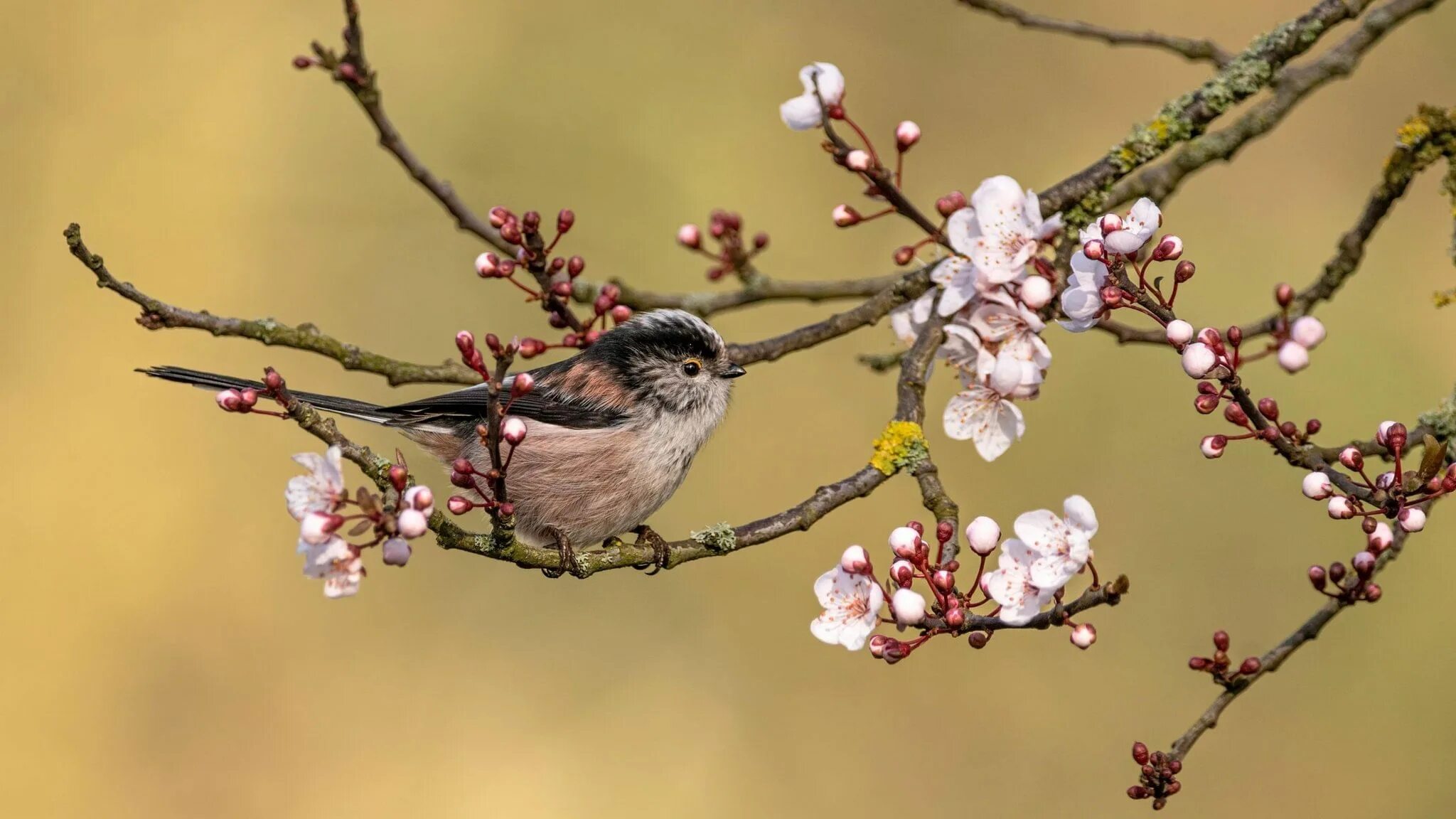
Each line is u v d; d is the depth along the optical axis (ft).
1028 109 42.42
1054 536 17.97
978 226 20.18
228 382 25.71
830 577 18.78
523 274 42.52
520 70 43.86
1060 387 39.70
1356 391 37.11
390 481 18.51
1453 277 38.04
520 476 27.07
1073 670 36.68
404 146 27.07
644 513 28.30
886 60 43.29
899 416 22.88
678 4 44.47
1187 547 36.99
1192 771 34.58
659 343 27.91
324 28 44.75
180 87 44.06
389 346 42.14
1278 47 25.34
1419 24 40.65
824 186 42.75
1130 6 42.60
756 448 41.04
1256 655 35.22
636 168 42.75
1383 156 40.19
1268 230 39.96
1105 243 18.03
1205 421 38.40
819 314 42.22
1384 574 35.40
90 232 42.29
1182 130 25.14
